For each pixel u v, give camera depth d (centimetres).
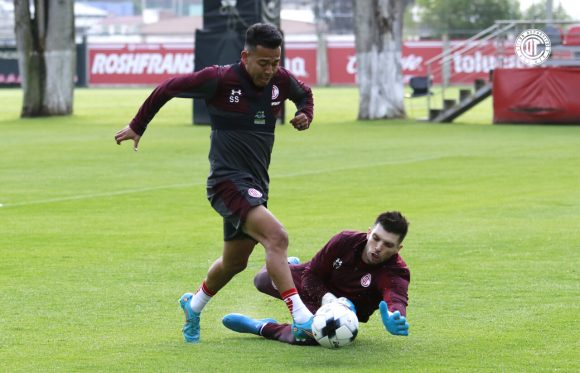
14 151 6319
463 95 8894
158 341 1964
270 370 1744
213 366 1772
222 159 1902
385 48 9269
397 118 9350
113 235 3272
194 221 3566
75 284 2519
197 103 8844
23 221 3572
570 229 3331
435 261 2791
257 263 2786
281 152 6141
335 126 8469
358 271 1909
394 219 1845
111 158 5844
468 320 2122
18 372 1742
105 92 14938
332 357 1830
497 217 3609
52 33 9894
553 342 1934
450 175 4928
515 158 5712
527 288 2441
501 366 1767
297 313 1859
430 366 1767
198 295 1952
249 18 8412
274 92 1922
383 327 2067
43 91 9944
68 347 1917
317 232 3300
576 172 5031
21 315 2188
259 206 1862
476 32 16950
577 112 8244
